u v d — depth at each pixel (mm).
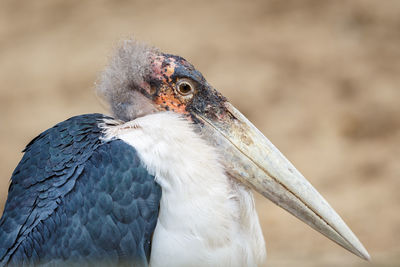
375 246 13406
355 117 18750
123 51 7117
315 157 17281
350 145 17781
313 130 18391
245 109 19375
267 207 15398
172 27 23312
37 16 25453
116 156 6242
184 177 6211
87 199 6137
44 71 22188
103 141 6402
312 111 19094
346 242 6816
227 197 6422
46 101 20828
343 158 17219
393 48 21500
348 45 21781
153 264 6184
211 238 6188
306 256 11438
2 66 22734
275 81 20391
